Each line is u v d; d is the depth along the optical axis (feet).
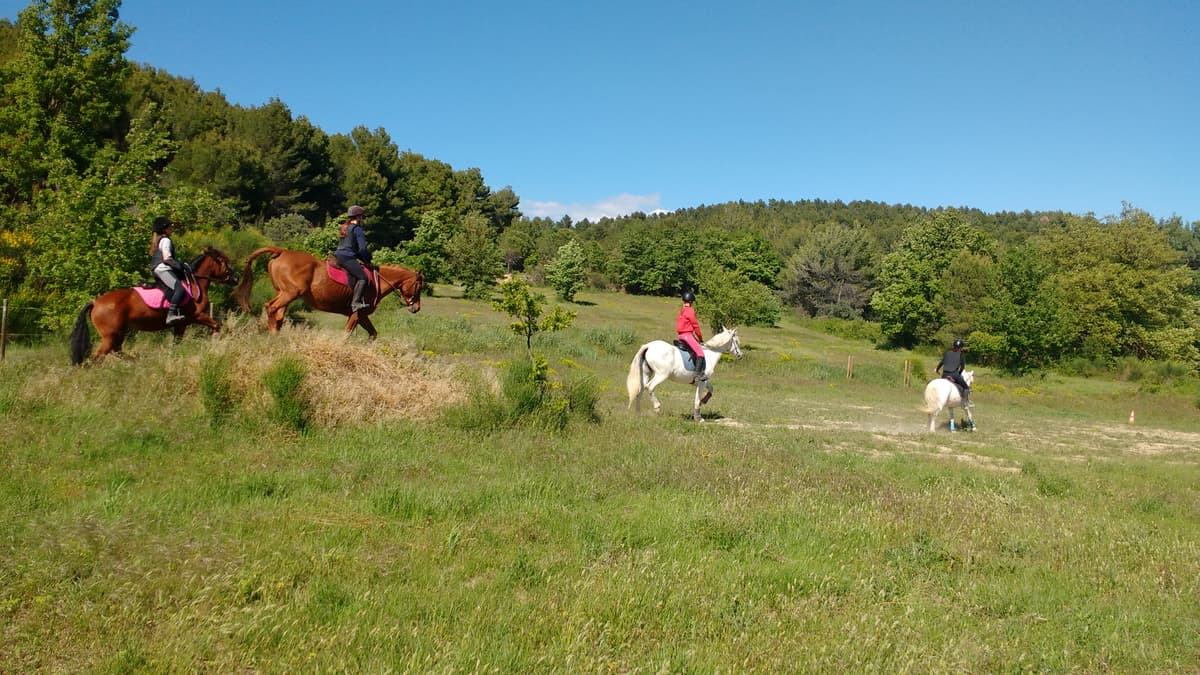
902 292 192.34
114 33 85.92
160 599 14.43
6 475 21.38
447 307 157.28
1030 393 105.91
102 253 53.52
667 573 17.83
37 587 14.51
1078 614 17.79
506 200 404.57
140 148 62.54
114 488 21.15
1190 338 167.73
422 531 19.71
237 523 18.81
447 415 33.99
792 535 22.20
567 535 20.40
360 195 238.48
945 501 28.19
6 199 84.38
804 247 259.80
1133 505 31.24
